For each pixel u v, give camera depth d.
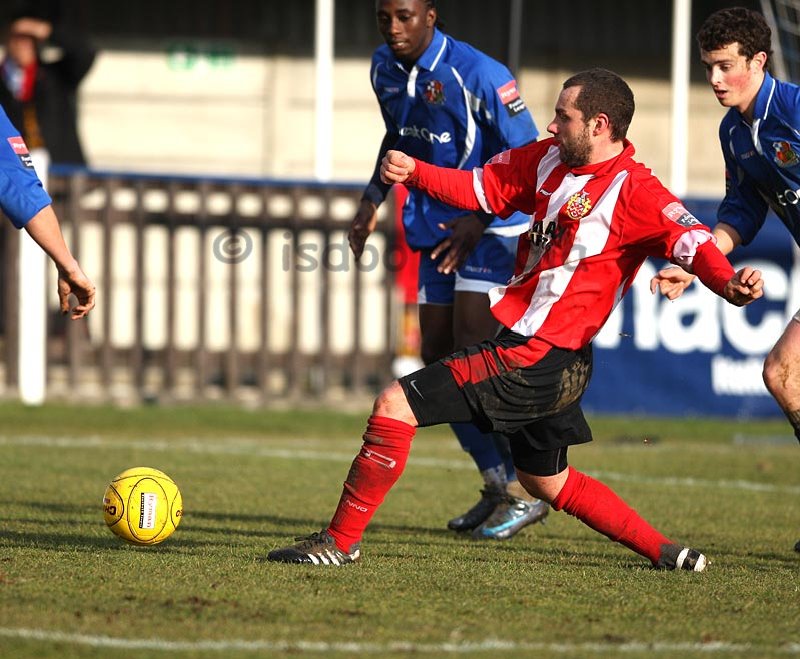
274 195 44.16
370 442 17.52
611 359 44.50
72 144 52.66
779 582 17.66
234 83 59.66
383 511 25.48
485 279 22.98
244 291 53.44
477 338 23.12
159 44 59.12
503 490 22.33
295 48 59.75
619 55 61.06
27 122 51.22
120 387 45.03
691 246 16.47
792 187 19.94
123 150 59.25
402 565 18.16
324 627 14.16
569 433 17.69
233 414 42.69
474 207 18.06
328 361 44.84
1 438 36.59
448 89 22.83
